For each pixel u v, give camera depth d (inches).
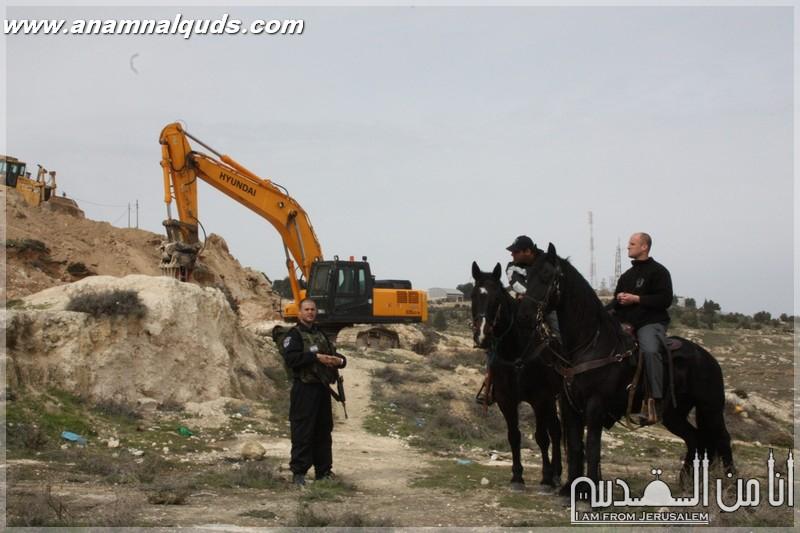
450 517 351.6
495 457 648.4
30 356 647.8
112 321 716.0
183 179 1109.7
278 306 1871.3
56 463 471.8
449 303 3892.7
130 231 1742.1
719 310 3447.3
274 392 903.1
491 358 435.2
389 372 1056.8
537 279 377.1
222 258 1996.8
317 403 446.0
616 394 377.1
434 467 554.6
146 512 346.9
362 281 1266.0
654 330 388.8
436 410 895.7
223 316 884.0
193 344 786.2
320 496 398.9
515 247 432.1
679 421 430.9
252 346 995.3
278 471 482.6
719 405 415.2
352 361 1157.7
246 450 548.7
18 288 1226.6
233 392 813.2
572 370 378.3
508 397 437.4
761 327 3075.8
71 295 765.9
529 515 356.8
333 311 1244.5
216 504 372.5
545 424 444.1
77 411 610.5
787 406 1392.7
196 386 769.6
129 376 711.1
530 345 420.5
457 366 1211.2
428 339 1710.1
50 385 639.8
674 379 398.0
